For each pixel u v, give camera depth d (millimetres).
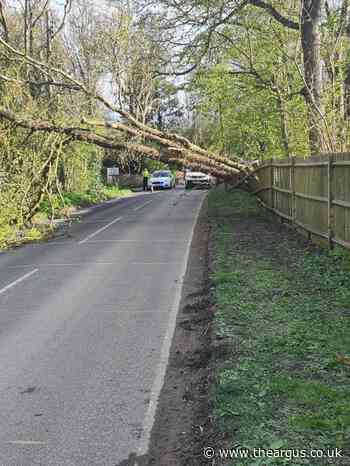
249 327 6977
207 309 8344
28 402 5504
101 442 4688
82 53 24516
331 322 7020
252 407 4762
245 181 23188
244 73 24766
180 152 20078
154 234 17859
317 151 18250
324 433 4238
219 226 17797
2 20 19281
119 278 11242
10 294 10219
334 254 11055
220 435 4445
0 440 4758
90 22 25250
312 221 13555
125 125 19312
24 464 4371
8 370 6383
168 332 7566
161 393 5617
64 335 7605
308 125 20422
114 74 24047
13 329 7984
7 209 17125
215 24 22547
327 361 5660
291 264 10828
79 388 5809
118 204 32812
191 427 4855
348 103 20000
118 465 4336
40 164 18328
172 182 51406
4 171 17766
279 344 6285
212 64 25250
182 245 15266
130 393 5648
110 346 7086
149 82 27672
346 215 10891
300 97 23203
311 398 4828
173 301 9211
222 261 11414
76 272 12055
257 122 28656
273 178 20000
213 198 30781
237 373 5520
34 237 17688
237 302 8148
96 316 8484
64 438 4770
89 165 36219
